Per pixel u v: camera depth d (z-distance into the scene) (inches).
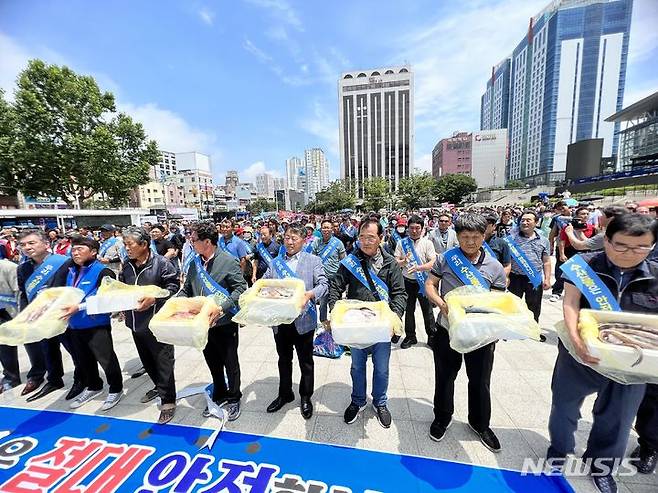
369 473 78.5
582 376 70.7
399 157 3014.3
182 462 83.7
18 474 80.9
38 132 732.7
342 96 3026.6
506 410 100.8
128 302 93.1
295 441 90.0
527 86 2898.6
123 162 860.6
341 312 84.4
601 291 64.8
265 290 91.9
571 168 1812.3
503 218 366.3
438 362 86.4
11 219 566.6
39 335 84.9
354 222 434.3
